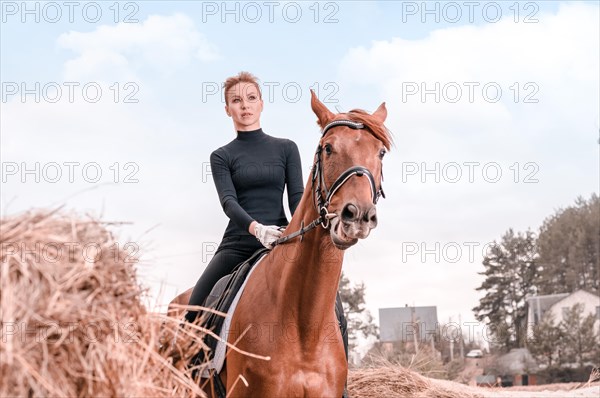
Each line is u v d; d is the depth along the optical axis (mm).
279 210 4793
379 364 8070
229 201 4566
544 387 17547
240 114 4836
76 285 3078
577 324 35781
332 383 3902
